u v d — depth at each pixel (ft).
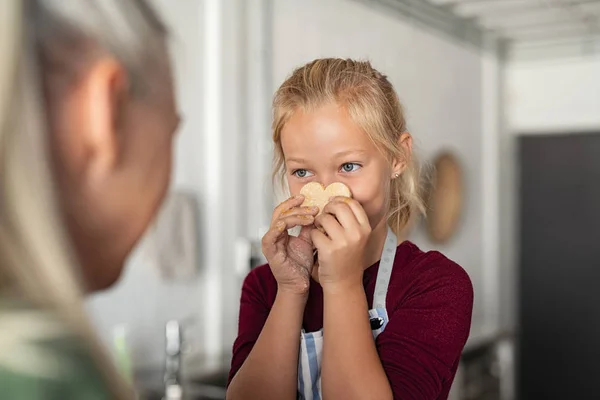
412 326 2.94
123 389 1.19
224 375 9.09
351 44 12.63
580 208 17.22
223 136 10.21
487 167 17.46
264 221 10.85
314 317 3.18
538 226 17.75
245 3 10.53
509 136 17.79
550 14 14.99
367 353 2.62
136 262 8.96
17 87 1.08
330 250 2.65
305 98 2.90
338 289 2.67
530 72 17.42
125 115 1.28
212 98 10.13
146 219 1.40
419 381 2.78
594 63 16.61
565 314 17.49
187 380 8.63
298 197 2.87
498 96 17.43
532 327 17.88
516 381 17.98
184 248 9.23
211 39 10.08
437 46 15.30
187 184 9.80
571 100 16.93
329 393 2.62
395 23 13.87
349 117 2.85
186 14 9.70
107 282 1.40
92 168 1.25
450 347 2.95
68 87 1.19
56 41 1.17
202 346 10.00
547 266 17.67
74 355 1.11
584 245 17.21
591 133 16.97
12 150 1.06
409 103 14.20
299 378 3.05
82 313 1.14
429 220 14.83
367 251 3.23
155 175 1.38
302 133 2.89
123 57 1.26
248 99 10.62
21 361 1.08
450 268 3.18
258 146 10.78
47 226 1.09
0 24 1.08
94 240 1.31
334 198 2.80
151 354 9.16
